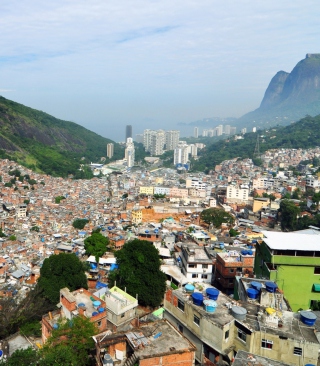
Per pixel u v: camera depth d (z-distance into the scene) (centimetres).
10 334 4903
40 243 11150
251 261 6303
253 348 3209
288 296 4784
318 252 4731
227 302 3756
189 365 2988
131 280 5678
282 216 13638
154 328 3300
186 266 6462
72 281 5712
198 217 13750
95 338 3322
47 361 3055
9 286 7662
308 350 3061
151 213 14912
